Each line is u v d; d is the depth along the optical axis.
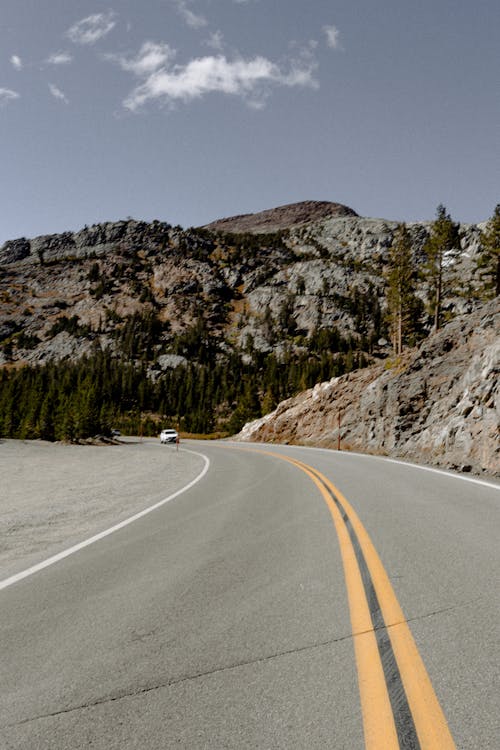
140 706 2.40
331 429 36.66
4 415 79.06
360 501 8.99
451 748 2.01
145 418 142.38
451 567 4.68
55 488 13.86
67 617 3.69
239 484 13.24
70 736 2.17
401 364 29.45
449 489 10.31
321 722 2.21
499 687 2.50
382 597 3.87
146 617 3.62
